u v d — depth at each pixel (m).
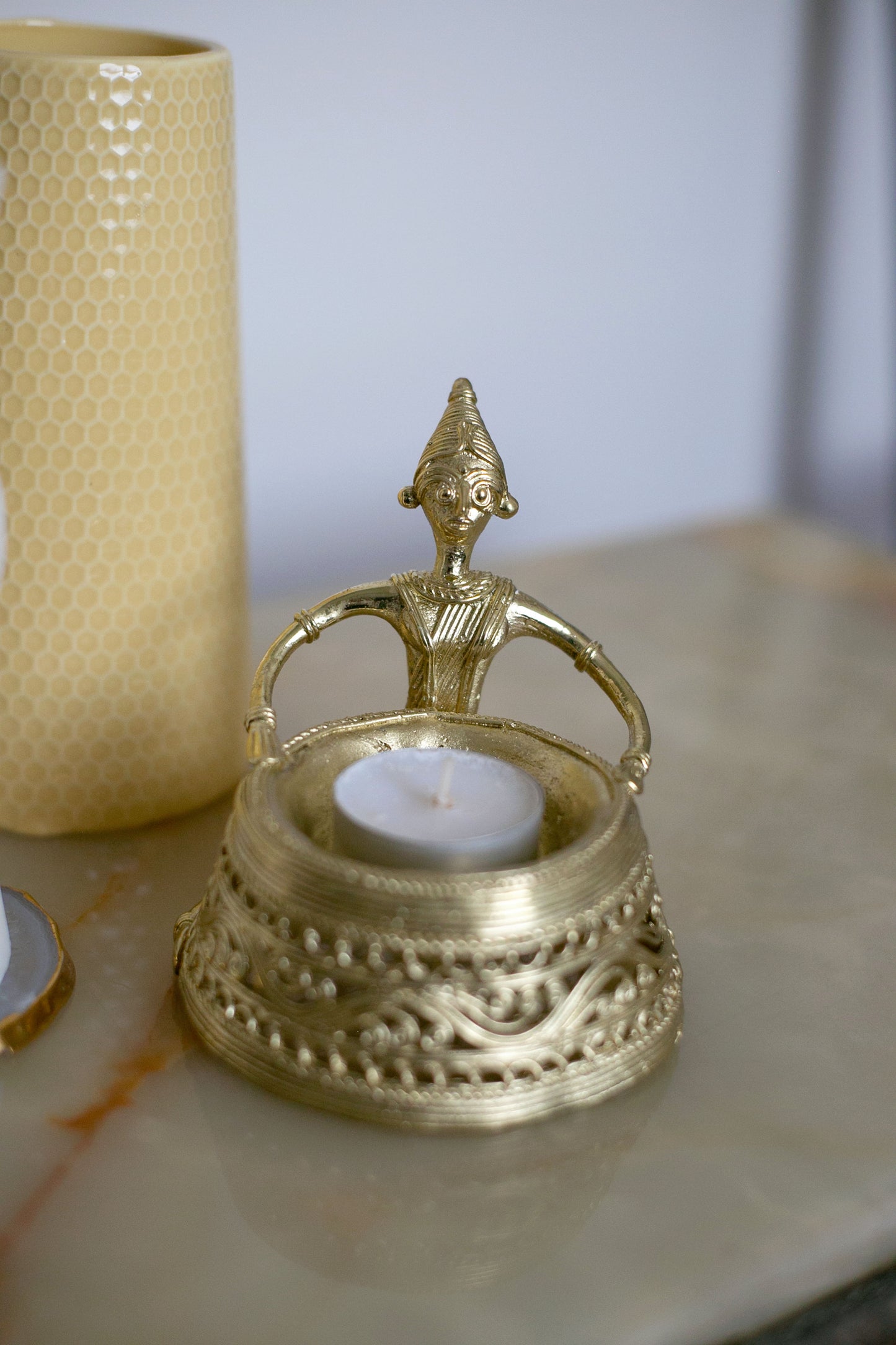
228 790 0.51
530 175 0.77
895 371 1.01
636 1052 0.40
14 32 0.47
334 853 0.41
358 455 0.78
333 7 0.67
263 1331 0.37
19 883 0.47
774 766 0.54
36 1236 0.38
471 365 0.80
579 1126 0.41
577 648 0.45
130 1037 0.43
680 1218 0.39
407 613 0.44
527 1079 0.39
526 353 0.82
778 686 0.60
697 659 0.61
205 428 0.47
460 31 0.71
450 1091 0.39
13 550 0.45
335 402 0.76
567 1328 0.37
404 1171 0.40
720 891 0.48
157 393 0.45
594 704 0.58
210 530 0.48
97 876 0.47
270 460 0.75
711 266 0.88
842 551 0.74
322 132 0.69
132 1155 0.40
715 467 0.95
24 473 0.45
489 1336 0.37
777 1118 0.41
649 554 0.73
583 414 0.86
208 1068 0.42
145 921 0.46
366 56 0.69
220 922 0.41
